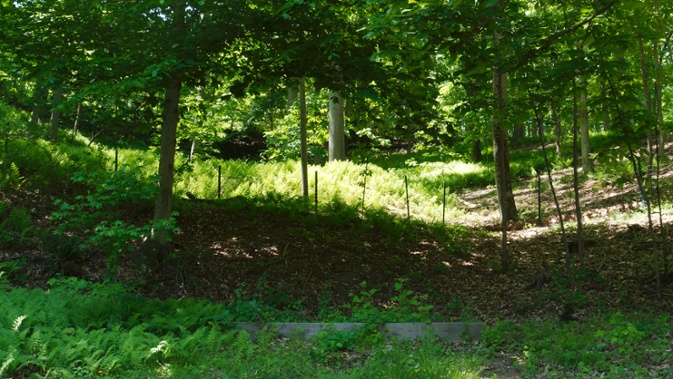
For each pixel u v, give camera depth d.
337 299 10.27
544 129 32.88
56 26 9.06
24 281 8.88
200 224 11.99
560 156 23.33
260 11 9.33
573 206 16.38
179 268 9.90
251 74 10.36
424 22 7.12
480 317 9.05
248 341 6.89
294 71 10.01
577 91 8.50
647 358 5.97
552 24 8.59
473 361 5.93
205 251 10.80
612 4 7.59
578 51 7.71
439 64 13.96
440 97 17.56
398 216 15.38
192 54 8.86
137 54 9.05
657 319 7.53
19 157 12.34
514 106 9.74
